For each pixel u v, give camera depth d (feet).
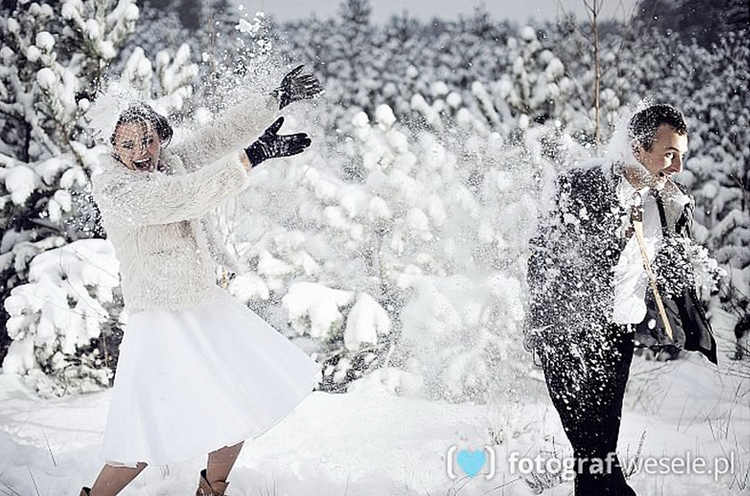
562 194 10.56
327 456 13.34
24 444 13.98
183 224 10.25
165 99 19.63
